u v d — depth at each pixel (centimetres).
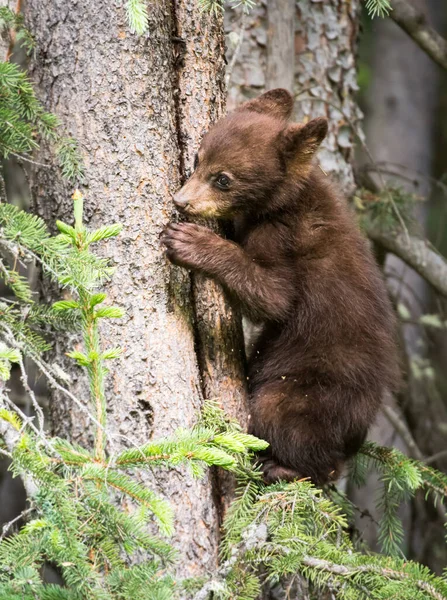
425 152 2559
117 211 910
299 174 1052
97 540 716
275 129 1056
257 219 1062
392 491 1088
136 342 912
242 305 998
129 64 906
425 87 2586
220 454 689
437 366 1938
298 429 1024
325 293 1054
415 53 2581
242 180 1016
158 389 915
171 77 952
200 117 991
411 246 1527
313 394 1041
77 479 686
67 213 934
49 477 667
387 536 1080
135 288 913
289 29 1452
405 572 768
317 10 1491
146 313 916
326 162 1470
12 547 685
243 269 982
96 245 910
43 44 924
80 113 912
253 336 1149
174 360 923
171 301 931
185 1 955
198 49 969
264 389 1051
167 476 908
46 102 927
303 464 1023
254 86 1442
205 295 972
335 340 1054
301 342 1055
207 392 968
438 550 1526
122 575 689
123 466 703
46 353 973
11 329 838
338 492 1153
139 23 844
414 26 1535
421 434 1653
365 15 2373
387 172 1587
